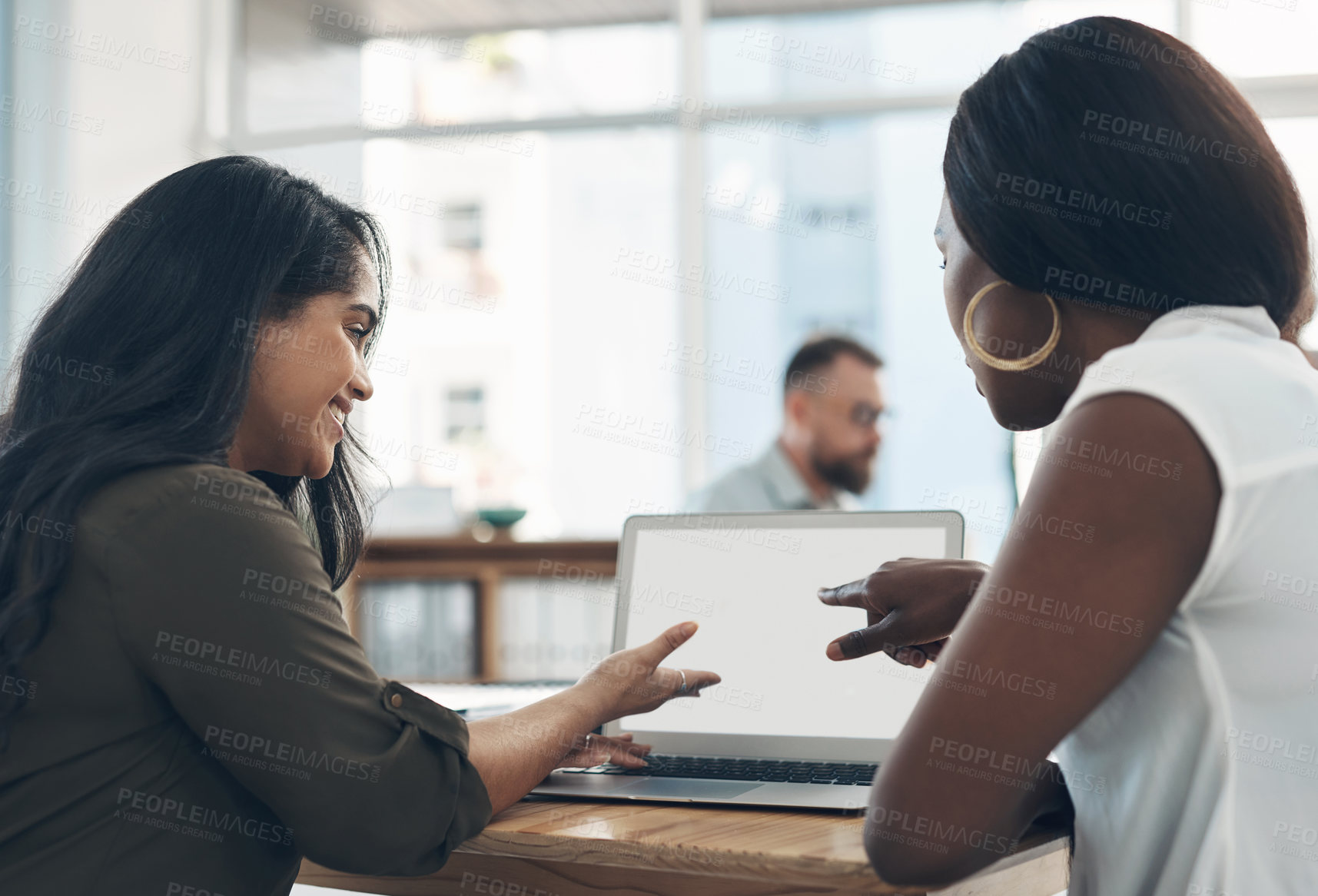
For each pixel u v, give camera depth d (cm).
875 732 101
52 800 72
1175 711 64
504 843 77
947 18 400
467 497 421
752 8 412
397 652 334
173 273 85
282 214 89
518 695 148
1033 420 79
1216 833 62
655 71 421
